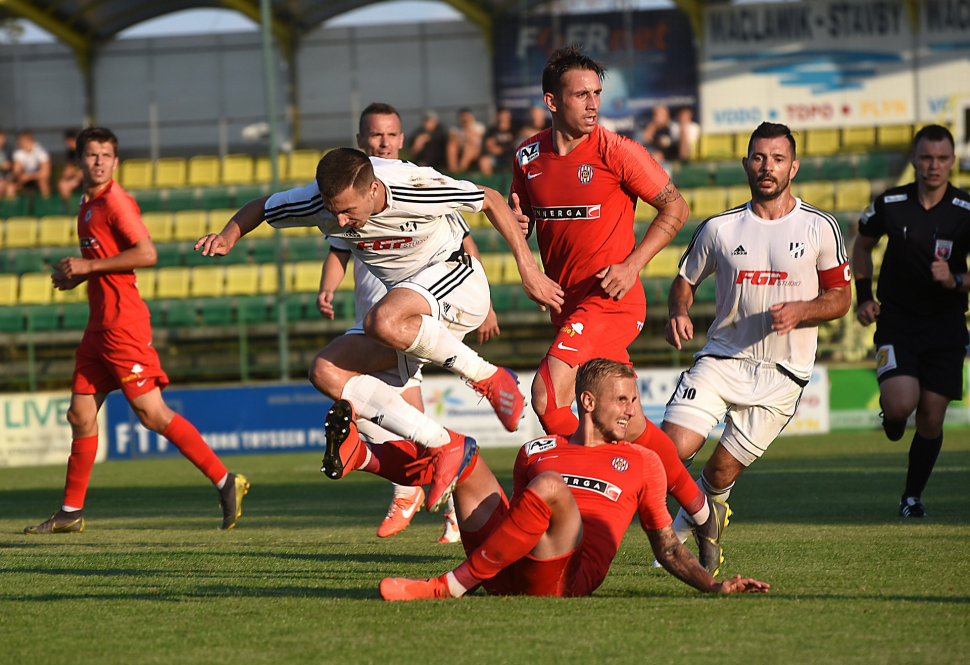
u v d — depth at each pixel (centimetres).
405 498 2061
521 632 1009
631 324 1712
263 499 3148
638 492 1214
